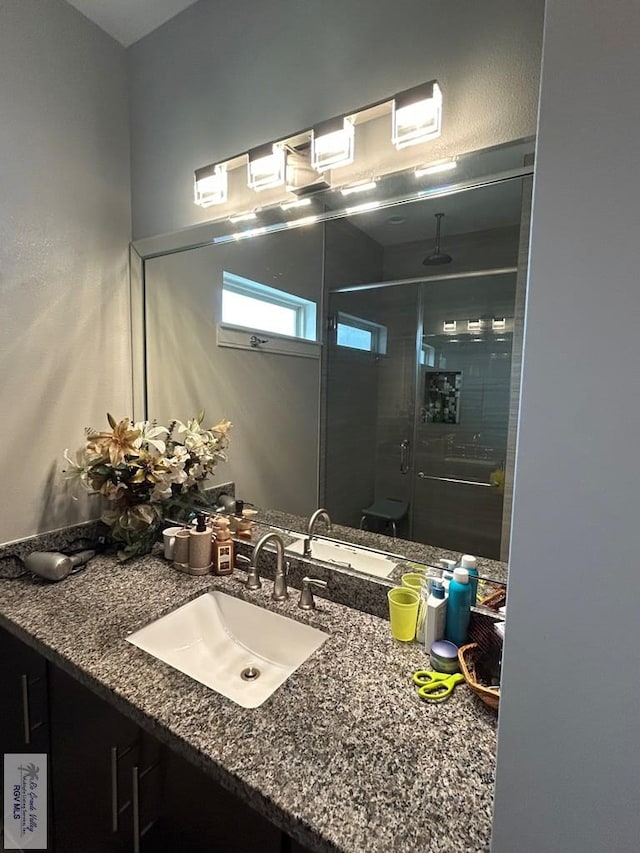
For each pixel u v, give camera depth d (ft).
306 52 3.81
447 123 3.18
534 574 1.35
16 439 4.30
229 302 4.68
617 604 1.21
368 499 3.89
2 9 3.94
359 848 1.75
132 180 5.16
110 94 4.90
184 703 2.54
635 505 1.17
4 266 4.09
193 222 4.70
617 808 1.26
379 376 3.80
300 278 4.18
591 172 1.18
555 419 1.27
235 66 4.24
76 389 4.77
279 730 2.35
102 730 2.95
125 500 4.63
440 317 3.47
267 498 4.49
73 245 4.64
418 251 3.50
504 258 3.15
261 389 4.52
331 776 2.07
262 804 1.98
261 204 4.23
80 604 3.69
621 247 1.15
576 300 1.22
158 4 4.45
